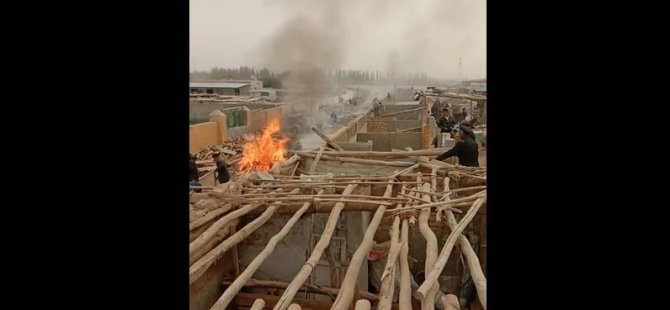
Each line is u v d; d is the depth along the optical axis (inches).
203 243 183.8
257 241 244.7
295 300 219.3
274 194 249.3
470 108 690.8
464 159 337.4
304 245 246.7
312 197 239.5
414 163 346.0
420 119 802.8
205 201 227.5
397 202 239.3
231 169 425.1
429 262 164.1
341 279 249.9
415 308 215.3
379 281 247.9
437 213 224.2
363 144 409.4
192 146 520.4
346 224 252.8
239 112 697.6
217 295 223.8
